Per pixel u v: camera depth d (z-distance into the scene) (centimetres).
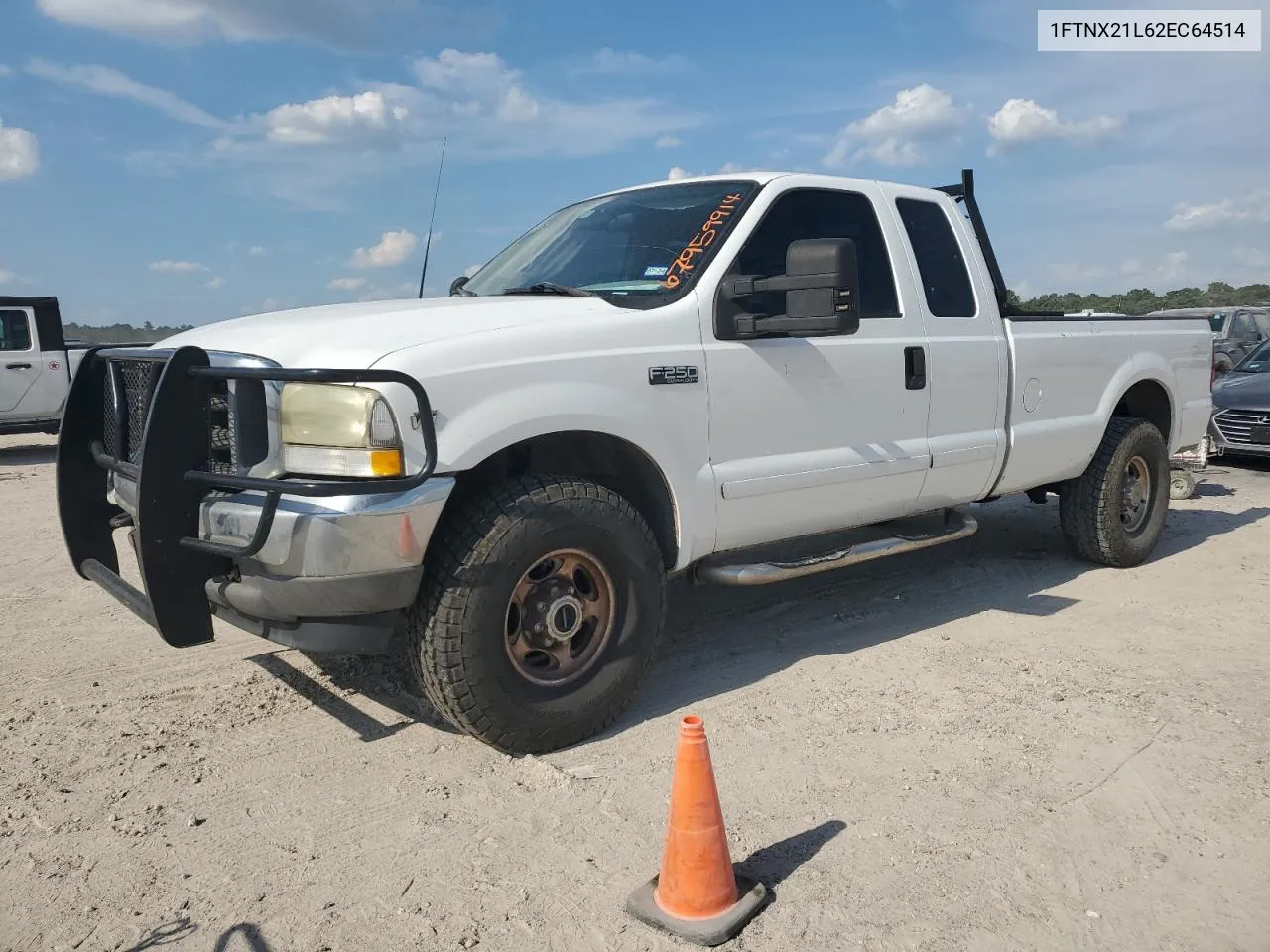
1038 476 558
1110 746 361
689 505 392
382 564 316
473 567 333
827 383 437
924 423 484
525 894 273
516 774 345
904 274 480
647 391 376
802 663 454
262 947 252
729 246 415
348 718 395
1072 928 256
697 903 257
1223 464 1169
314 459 320
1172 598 558
